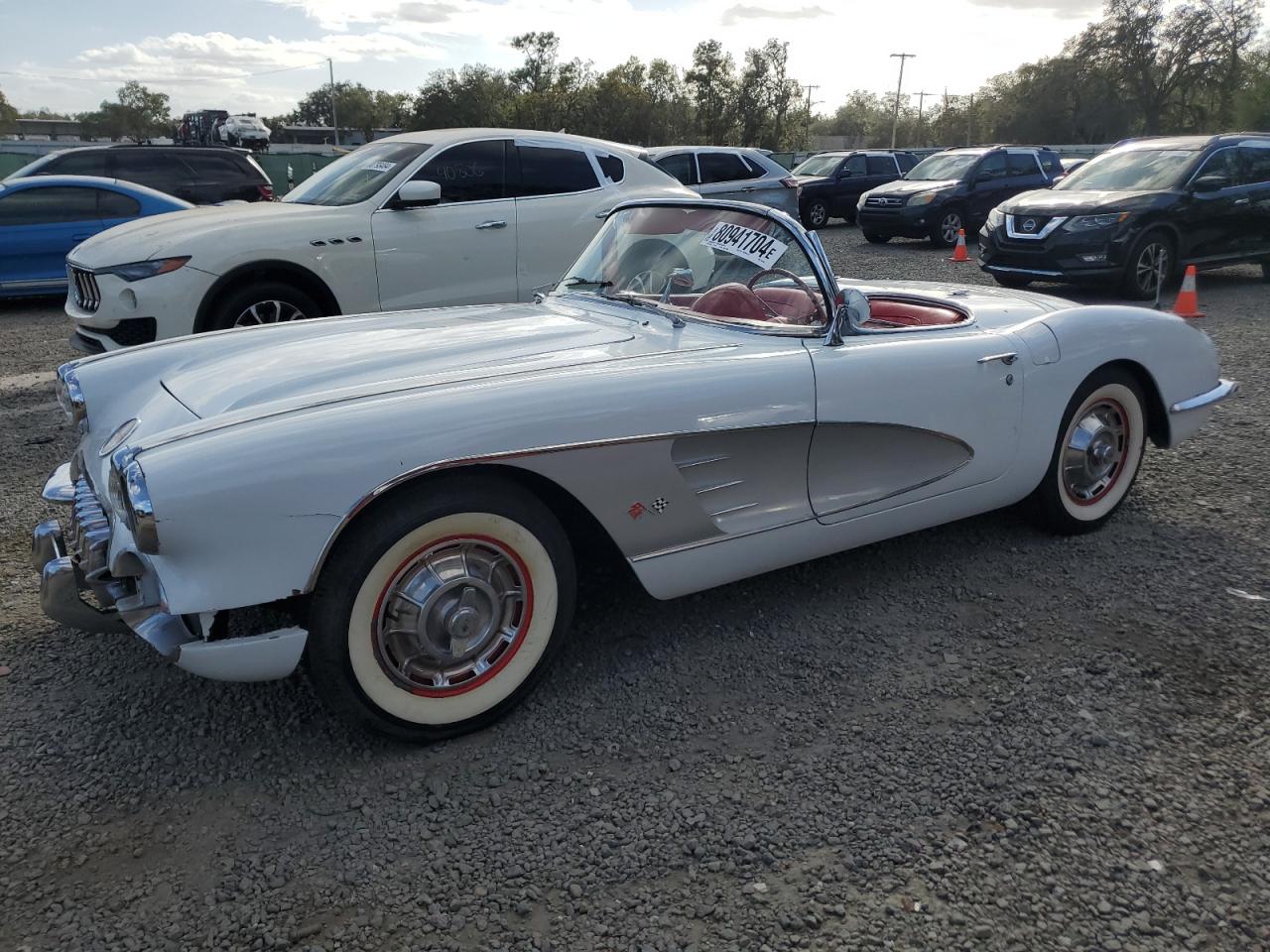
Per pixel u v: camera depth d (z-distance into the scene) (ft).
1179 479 15.38
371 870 7.02
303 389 8.79
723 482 9.59
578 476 8.48
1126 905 6.70
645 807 7.72
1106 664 9.86
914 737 8.66
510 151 22.62
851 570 12.17
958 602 11.29
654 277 11.44
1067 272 33.22
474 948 6.31
